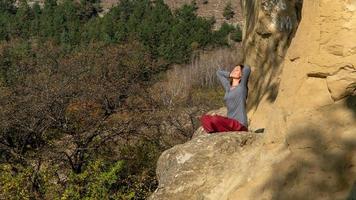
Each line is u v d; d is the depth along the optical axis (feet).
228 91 20.97
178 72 146.10
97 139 50.37
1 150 49.08
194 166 16.67
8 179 40.73
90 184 41.86
